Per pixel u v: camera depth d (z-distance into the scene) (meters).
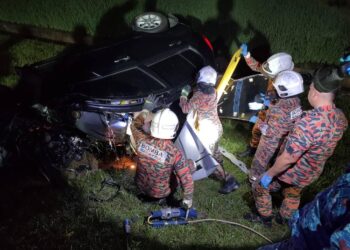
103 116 5.02
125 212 4.69
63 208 4.68
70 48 8.19
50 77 5.18
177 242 4.35
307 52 7.92
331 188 2.15
